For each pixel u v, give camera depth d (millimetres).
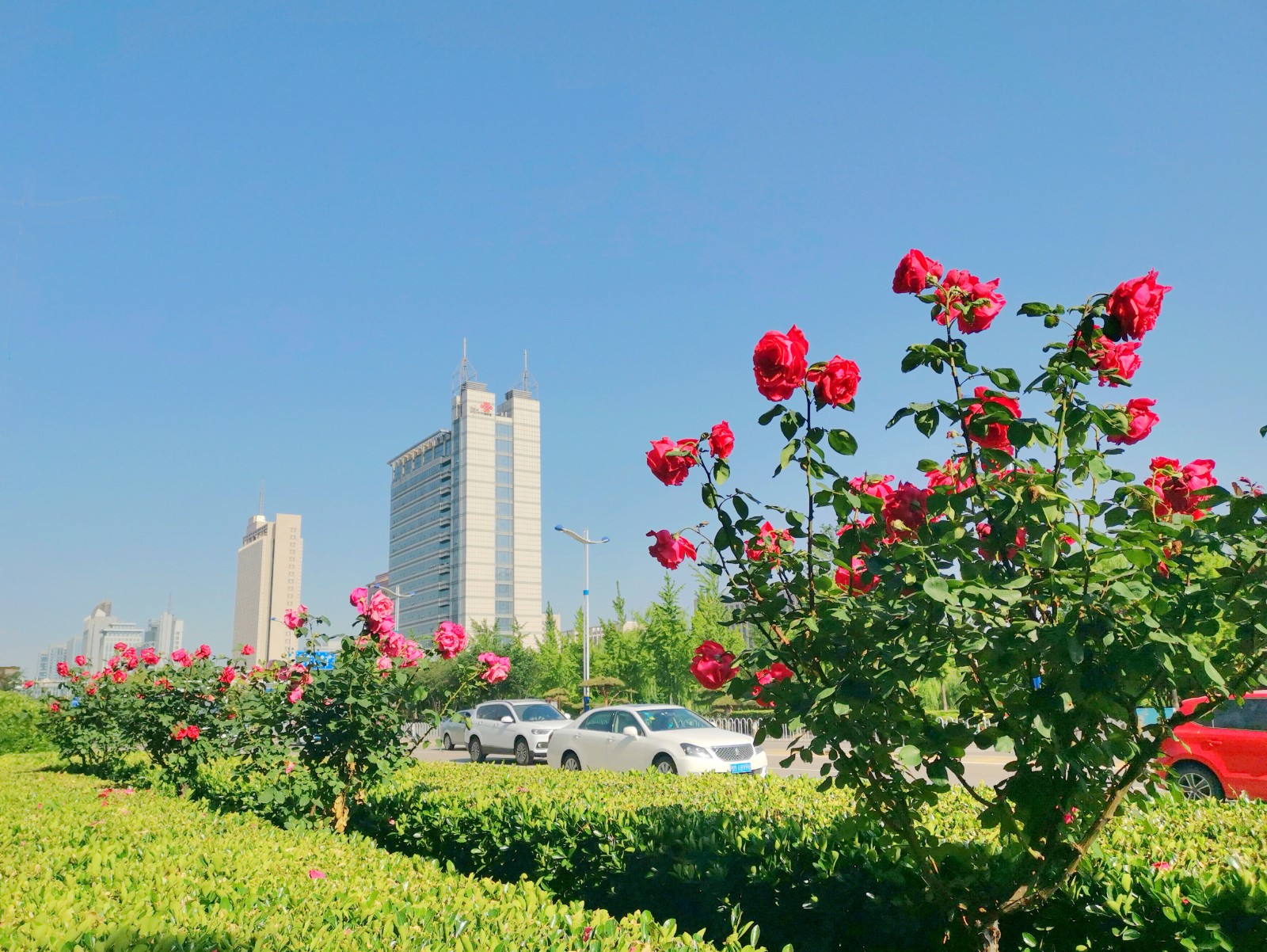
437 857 6523
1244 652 2877
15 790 8320
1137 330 2922
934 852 3391
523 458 161375
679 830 4969
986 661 2982
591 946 2818
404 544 176000
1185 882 3195
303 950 2766
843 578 3533
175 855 4312
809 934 4062
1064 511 3012
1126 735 2949
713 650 3484
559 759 15812
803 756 3229
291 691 7195
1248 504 2814
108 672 13633
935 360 3182
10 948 2598
